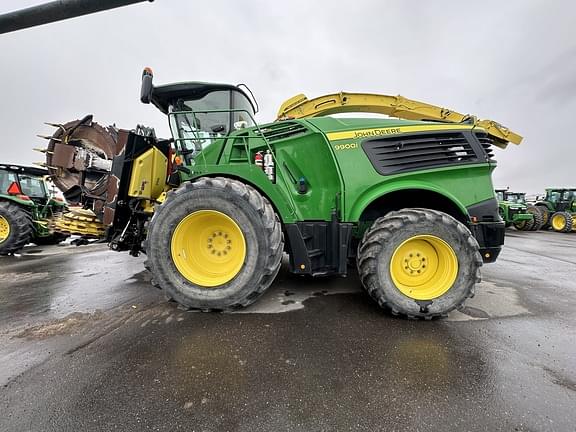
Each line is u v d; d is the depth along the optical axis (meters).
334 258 2.58
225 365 1.61
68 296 2.84
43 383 1.45
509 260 5.07
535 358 1.71
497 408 1.29
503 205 13.12
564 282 3.47
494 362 1.66
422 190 2.66
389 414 1.25
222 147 3.01
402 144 2.64
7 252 5.51
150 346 1.82
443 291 2.30
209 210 2.34
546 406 1.30
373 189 2.59
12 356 1.71
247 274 2.30
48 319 2.26
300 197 2.76
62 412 1.26
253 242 2.30
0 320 2.25
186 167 2.70
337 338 1.95
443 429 1.18
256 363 1.63
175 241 2.39
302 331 2.04
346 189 2.56
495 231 2.65
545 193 14.49
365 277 2.34
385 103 4.61
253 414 1.25
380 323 2.20
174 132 3.24
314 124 2.77
